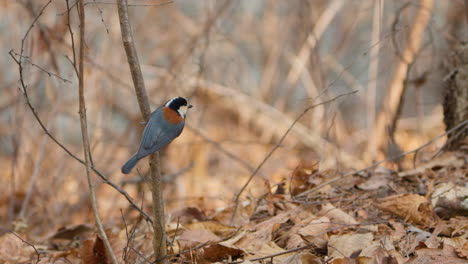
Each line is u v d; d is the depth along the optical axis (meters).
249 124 18.52
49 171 13.40
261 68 20.55
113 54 15.02
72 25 13.40
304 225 6.78
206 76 17.11
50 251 7.89
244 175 15.91
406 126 17.09
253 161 16.70
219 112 18.62
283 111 17.64
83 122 5.50
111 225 8.97
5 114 15.35
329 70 17.22
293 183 8.38
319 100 13.91
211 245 6.31
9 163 15.60
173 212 8.24
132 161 5.57
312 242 6.52
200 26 16.64
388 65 13.12
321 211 7.31
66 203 11.98
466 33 10.67
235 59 18.78
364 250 5.97
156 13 16.80
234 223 7.65
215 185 14.98
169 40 16.67
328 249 6.23
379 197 7.79
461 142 8.81
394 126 12.09
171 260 6.45
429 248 5.89
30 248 7.89
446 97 9.15
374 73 13.35
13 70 14.20
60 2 13.24
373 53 13.53
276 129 17.94
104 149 13.95
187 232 6.95
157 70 15.35
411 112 17.78
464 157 8.39
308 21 15.95
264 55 19.94
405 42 13.24
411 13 14.18
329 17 16.94
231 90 16.34
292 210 7.52
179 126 6.19
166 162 14.70
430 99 17.56
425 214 6.83
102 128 14.53
